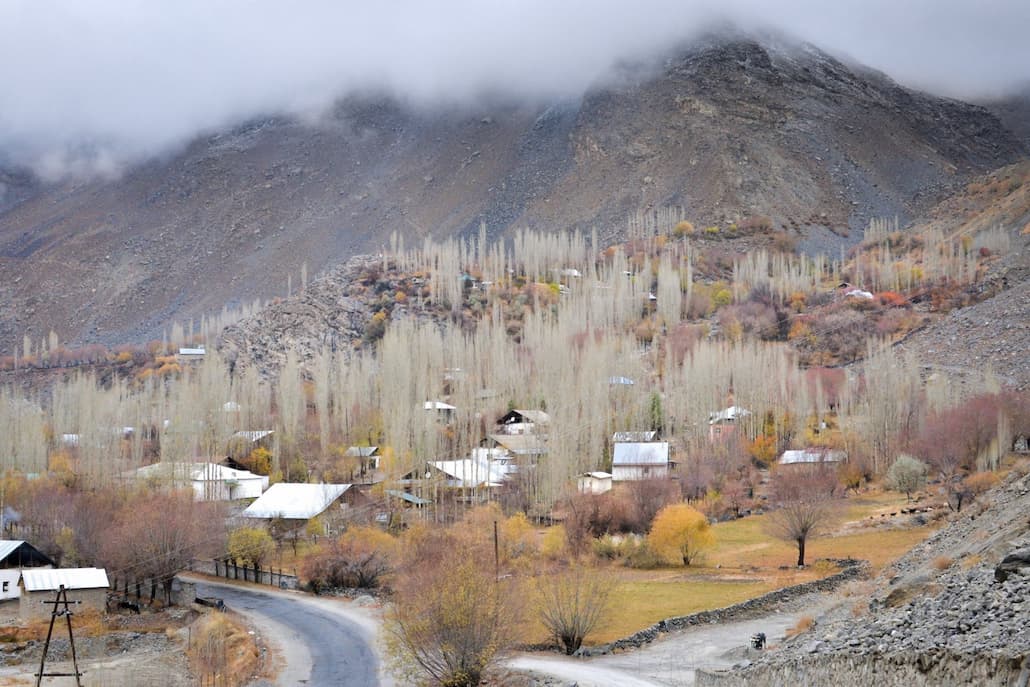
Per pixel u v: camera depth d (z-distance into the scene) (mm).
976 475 114750
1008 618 33594
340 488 135625
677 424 167000
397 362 199750
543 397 182000
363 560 106438
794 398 172500
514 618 68875
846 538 105062
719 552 105438
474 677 65500
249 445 175875
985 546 50469
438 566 75750
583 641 74250
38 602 94688
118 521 113500
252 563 113812
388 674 72625
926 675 31672
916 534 102750
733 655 65000
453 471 144250
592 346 199000
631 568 100125
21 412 193750
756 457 154500
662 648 71062
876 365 181500
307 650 80312
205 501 128125
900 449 140625
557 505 128625
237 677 73875
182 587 102312
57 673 78625
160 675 78500
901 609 43406
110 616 96375
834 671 37188
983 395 140875
